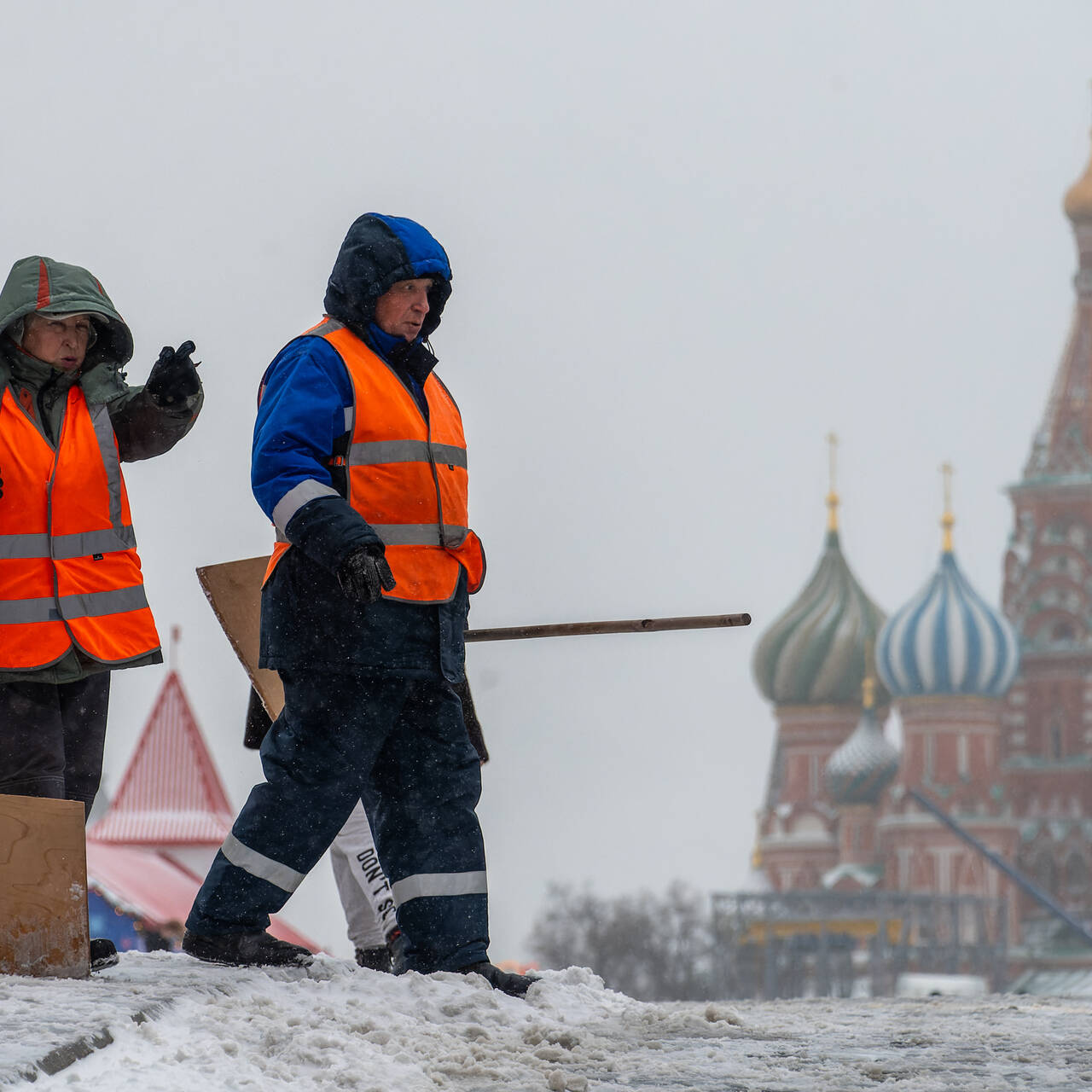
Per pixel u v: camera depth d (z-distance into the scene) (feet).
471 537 53.21
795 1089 38.45
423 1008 47.67
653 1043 45.96
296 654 51.06
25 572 50.24
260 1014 43.04
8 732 50.21
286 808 51.13
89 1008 38.78
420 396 53.06
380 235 52.49
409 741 53.11
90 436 51.85
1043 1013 57.26
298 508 49.16
